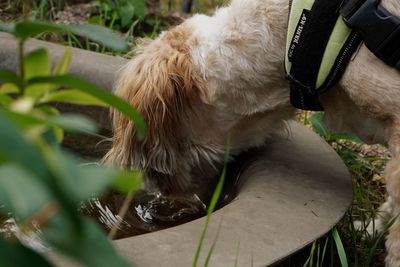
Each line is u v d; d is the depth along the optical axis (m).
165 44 2.47
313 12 2.07
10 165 0.36
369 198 2.75
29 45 3.15
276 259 1.67
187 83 2.36
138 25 4.48
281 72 2.31
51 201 0.36
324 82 2.13
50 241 0.38
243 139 2.48
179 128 2.42
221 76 2.33
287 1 2.26
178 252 1.61
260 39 2.27
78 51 3.23
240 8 2.32
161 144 2.43
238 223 1.83
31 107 0.44
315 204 2.08
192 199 2.54
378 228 2.45
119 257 0.39
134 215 2.36
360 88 2.10
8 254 0.38
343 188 2.25
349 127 2.33
